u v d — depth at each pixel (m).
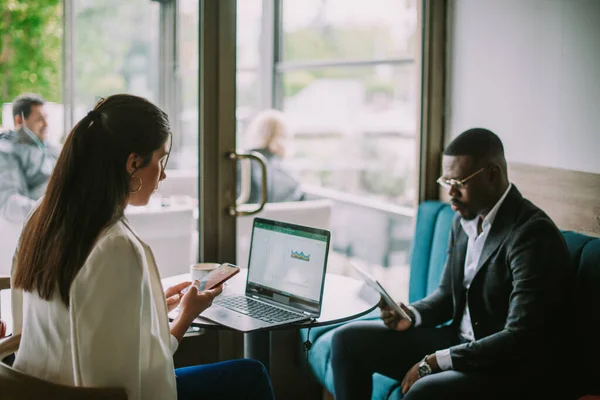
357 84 3.84
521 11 2.59
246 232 2.97
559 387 2.03
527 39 2.57
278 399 2.77
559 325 2.01
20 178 2.75
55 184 1.41
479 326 2.10
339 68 3.92
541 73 2.51
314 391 2.84
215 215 2.76
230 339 2.84
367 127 3.84
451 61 3.00
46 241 1.38
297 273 2.03
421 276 2.77
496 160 2.11
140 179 1.49
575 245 2.11
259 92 4.18
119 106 1.44
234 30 2.68
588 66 2.31
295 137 4.25
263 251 2.16
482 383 1.91
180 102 2.73
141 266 1.39
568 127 2.40
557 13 2.43
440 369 1.99
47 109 2.79
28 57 2.74
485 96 2.81
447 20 3.01
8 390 1.31
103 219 1.39
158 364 1.45
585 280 2.02
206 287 1.90
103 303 1.34
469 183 2.11
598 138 2.28
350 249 4.17
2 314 2.61
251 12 2.86
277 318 1.90
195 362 2.80
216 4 2.64
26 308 1.49
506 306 2.04
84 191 1.39
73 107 2.84
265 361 2.27
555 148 2.46
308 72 4.12
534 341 1.90
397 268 3.72
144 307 1.42
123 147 1.42
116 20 2.80
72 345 1.35
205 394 1.77
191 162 2.73
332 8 3.86
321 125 4.14
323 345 2.56
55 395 1.30
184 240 2.78
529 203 2.09
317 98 4.12
